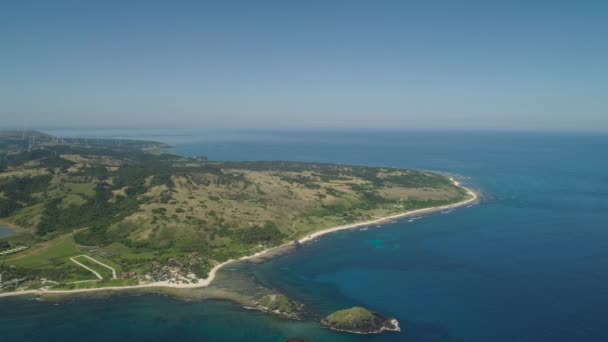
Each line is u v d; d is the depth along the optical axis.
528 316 157.50
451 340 143.00
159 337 148.25
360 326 151.25
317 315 163.12
